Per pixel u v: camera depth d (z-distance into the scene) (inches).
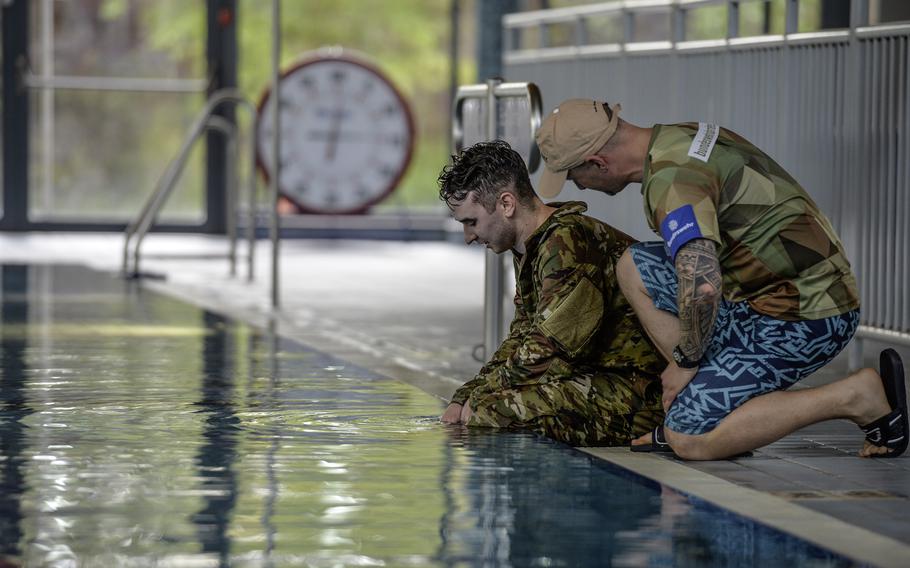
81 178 1453.0
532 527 307.4
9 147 1433.3
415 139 1504.7
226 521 310.0
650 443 396.2
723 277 379.6
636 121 724.7
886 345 660.1
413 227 1535.4
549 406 407.8
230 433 414.6
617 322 408.5
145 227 1013.8
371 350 636.1
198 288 957.8
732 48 632.4
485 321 546.6
